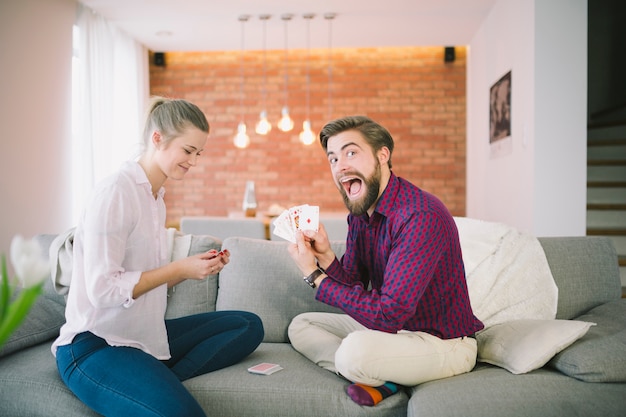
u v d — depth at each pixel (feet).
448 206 22.15
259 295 7.50
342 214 16.49
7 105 13.38
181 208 22.88
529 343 5.78
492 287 7.11
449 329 5.81
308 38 19.89
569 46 12.62
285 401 5.58
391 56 22.12
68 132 15.76
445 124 22.04
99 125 17.49
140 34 19.56
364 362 5.44
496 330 6.35
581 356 5.47
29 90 14.15
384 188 5.90
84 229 5.43
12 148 13.57
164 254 5.95
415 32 19.20
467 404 4.97
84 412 5.49
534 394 5.09
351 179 5.79
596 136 19.76
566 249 7.51
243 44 20.83
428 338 5.73
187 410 5.00
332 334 6.81
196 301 7.61
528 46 13.09
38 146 14.52
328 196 22.48
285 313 7.47
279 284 7.52
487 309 6.97
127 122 19.58
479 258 7.29
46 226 14.82
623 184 16.22
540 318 6.95
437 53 21.98
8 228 13.46
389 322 5.48
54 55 15.16
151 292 5.87
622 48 22.47
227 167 22.70
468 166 21.07
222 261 5.83
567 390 5.17
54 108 15.16
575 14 12.56
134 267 5.72
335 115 22.33
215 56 22.53
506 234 7.45
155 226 5.84
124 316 5.63
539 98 12.66
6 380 5.80
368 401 5.37
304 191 22.54
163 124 5.64
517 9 14.01
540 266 7.20
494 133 16.57
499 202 16.07
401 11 17.04
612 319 6.52
